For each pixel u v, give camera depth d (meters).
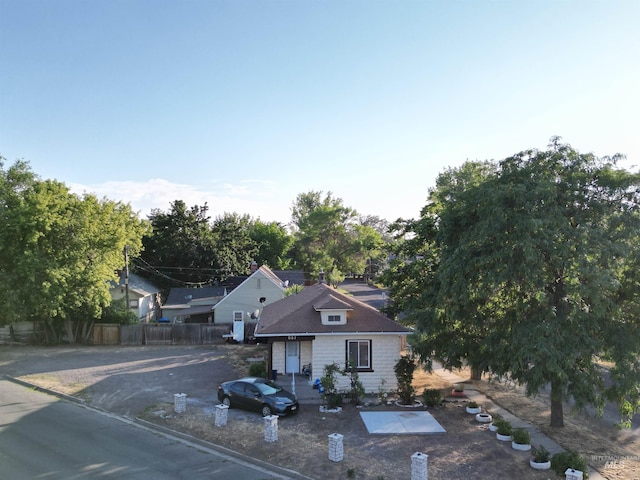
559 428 19.25
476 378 27.47
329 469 14.58
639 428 20.72
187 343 40.53
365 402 21.95
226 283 60.38
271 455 15.61
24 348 36.66
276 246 78.25
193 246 58.22
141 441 16.91
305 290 35.19
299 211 95.62
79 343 39.84
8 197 35.62
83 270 36.75
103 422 19.03
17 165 38.41
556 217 16.23
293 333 23.64
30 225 33.78
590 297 16.14
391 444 16.73
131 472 14.04
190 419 19.22
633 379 16.16
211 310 48.25
